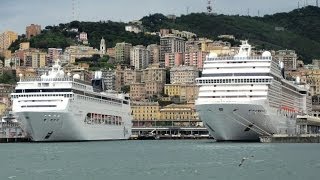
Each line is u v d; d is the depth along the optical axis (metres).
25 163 150.75
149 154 184.75
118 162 151.50
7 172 126.31
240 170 125.25
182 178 111.75
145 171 126.12
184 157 166.62
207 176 114.56
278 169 126.81
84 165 143.00
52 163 149.88
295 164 138.62
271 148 197.38
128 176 116.38
